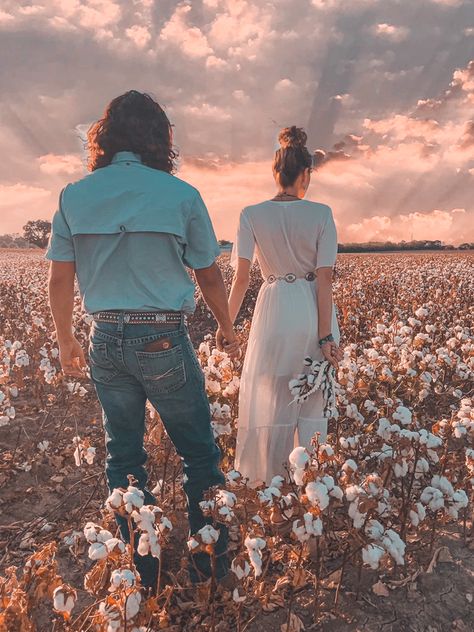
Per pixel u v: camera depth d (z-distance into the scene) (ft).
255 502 6.63
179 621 6.70
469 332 18.83
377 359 12.03
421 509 7.15
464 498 7.08
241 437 8.79
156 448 9.72
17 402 14.90
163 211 6.15
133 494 5.48
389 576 7.45
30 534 8.70
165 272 6.25
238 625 6.28
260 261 8.58
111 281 6.21
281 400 8.54
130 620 5.12
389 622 6.72
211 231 6.63
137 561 6.82
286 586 7.16
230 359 10.01
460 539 8.30
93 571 5.51
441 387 13.47
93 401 14.98
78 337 20.52
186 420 6.60
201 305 27.73
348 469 6.15
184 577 7.41
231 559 7.72
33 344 18.02
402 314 23.39
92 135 6.68
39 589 5.20
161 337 6.20
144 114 6.48
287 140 8.22
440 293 29.22
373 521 6.16
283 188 8.40
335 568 7.56
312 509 5.69
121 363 6.30
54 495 10.01
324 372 8.16
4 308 28.19
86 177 6.35
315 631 6.59
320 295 8.18
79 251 6.30
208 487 6.91
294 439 8.90
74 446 11.68
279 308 8.29
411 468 7.91
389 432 7.84
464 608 6.97
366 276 44.01
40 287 35.68
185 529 8.54
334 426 11.25
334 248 8.17
